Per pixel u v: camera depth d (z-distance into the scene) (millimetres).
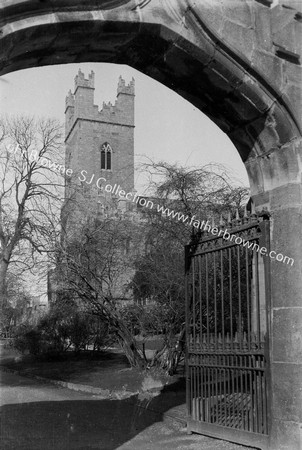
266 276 6902
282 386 6465
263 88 6461
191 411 8125
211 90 6688
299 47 6645
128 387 13867
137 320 16172
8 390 15453
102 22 5441
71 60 6039
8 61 5469
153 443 7758
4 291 23766
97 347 23547
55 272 17422
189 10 5918
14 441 8156
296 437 6207
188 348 8203
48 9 5152
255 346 6926
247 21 6363
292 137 6652
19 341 24812
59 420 10023
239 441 7023
